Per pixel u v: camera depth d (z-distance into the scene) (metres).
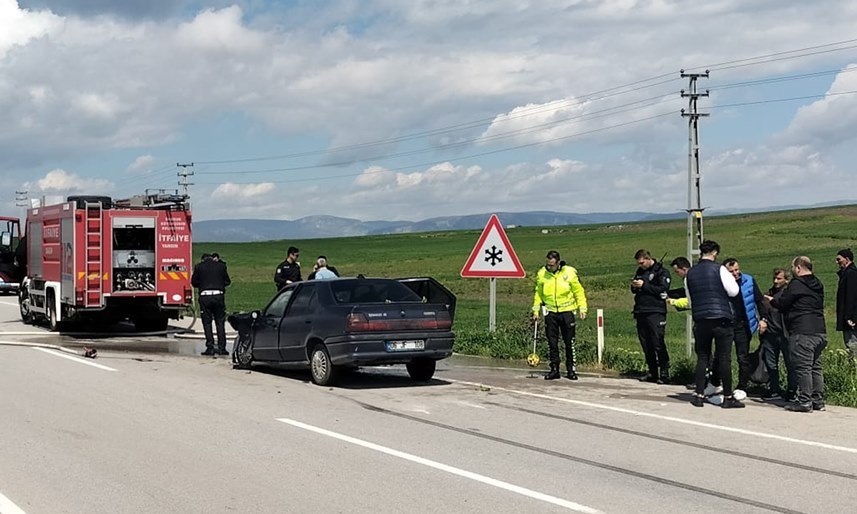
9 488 7.00
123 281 21.73
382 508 6.45
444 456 8.23
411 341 12.85
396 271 65.38
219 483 7.17
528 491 6.95
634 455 8.34
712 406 11.37
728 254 58.97
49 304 23.12
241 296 41.50
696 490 7.03
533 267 60.84
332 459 8.07
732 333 11.23
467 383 13.50
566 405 11.38
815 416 10.63
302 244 127.75
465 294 43.88
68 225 21.50
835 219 90.38
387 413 10.66
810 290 10.95
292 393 12.29
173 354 17.66
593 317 28.42
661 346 13.48
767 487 7.14
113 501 6.63
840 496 6.86
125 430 9.41
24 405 11.02
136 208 21.97
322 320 13.02
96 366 15.28
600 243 88.56
